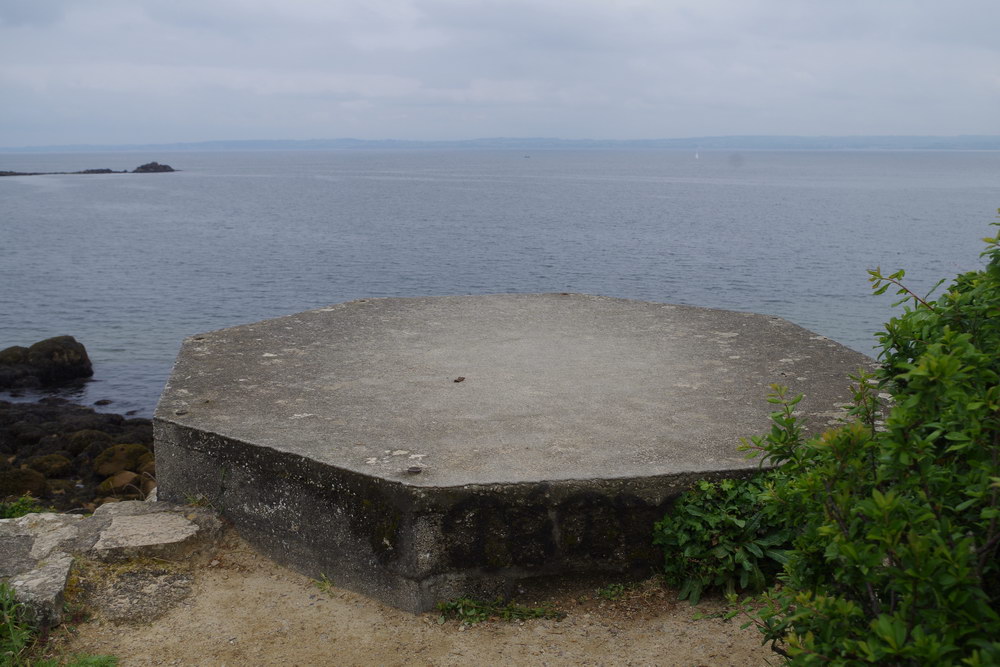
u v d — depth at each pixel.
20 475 10.81
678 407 4.97
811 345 6.38
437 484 3.81
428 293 32.09
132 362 22.39
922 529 2.18
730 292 31.84
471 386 5.46
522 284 34.12
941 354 2.39
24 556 4.06
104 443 13.23
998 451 2.24
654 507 3.98
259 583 4.18
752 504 3.88
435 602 3.89
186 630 3.74
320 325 7.21
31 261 40.38
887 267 37.88
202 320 27.31
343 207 80.25
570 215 70.25
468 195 102.94
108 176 173.12
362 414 4.88
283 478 4.28
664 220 64.94
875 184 138.00
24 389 19.77
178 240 50.41
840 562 2.42
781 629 2.83
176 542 4.24
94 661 3.41
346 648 3.62
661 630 3.71
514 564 3.92
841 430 2.53
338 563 4.12
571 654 3.56
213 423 4.70
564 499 3.91
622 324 7.24
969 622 2.02
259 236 52.91
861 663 2.11
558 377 5.66
